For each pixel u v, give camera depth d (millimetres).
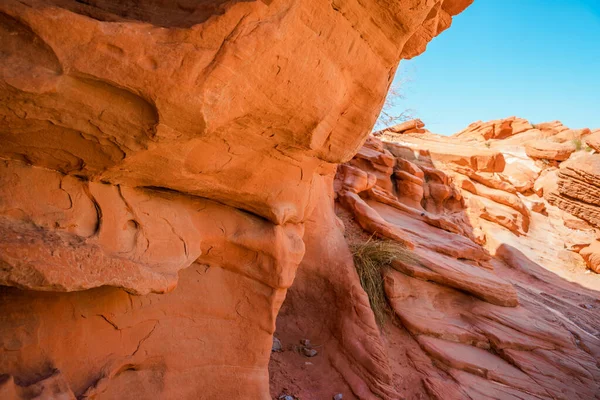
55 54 1684
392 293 6496
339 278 5898
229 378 3203
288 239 3711
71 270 1990
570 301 10805
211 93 2012
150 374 2789
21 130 1889
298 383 4629
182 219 2982
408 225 9398
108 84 1836
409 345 6031
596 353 6914
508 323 6855
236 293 3395
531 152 20141
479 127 26484
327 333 5527
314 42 2477
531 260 13711
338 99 2820
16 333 2088
